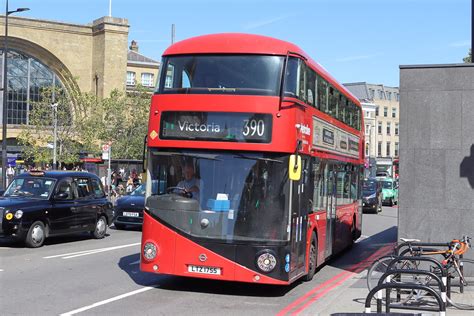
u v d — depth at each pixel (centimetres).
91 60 6222
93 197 1755
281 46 964
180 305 894
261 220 920
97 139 4834
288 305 922
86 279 1093
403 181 1163
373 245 1889
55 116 4312
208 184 938
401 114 1167
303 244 1031
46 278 1092
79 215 1669
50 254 1417
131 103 5075
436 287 934
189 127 949
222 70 955
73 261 1312
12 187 1619
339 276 1248
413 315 596
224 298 964
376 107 11169
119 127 4947
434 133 1146
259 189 926
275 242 915
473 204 1115
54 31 5978
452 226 1128
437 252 953
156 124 972
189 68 970
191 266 925
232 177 933
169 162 961
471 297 925
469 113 1123
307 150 1044
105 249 1527
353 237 1708
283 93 933
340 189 1443
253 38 982
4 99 3447
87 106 4797
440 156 1141
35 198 1570
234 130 932
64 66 6053
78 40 6138
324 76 1209
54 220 1576
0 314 796
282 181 929
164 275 1159
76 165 4791
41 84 6006
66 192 1639
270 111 927
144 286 1041
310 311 862
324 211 1236
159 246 938
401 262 944
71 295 944
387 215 3372
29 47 5869
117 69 6106
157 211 947
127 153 4919
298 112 968
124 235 1889
